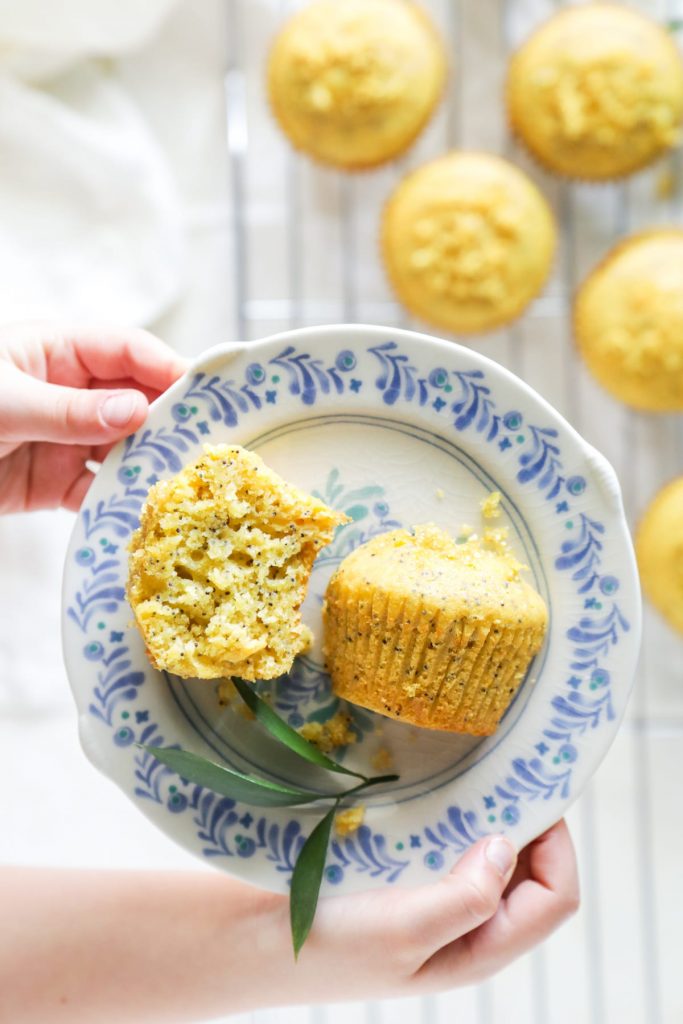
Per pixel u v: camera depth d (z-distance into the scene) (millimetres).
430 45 559
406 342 437
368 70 545
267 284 588
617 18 555
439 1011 580
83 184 577
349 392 441
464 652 428
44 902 478
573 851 470
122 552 438
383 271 587
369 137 557
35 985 467
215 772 421
